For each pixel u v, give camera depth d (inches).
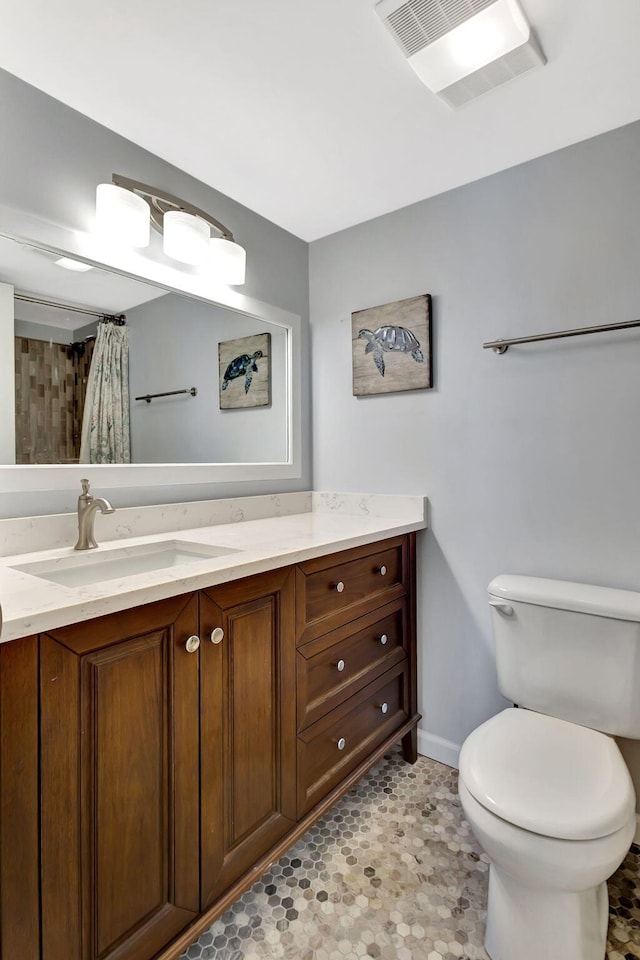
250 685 47.7
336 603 59.6
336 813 64.3
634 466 59.3
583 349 62.4
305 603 54.6
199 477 70.5
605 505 61.4
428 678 77.2
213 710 43.8
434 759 76.7
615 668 54.1
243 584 46.6
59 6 42.3
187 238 61.7
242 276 71.9
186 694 41.4
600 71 50.0
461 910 49.8
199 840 42.4
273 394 82.5
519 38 45.3
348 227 84.1
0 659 30.0
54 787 32.7
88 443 57.7
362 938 46.9
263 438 80.8
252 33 45.1
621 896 51.6
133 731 37.6
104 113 55.7
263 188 71.9
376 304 81.4
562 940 41.5
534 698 59.4
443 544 75.2
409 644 75.3
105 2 41.9
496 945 44.3
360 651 64.1
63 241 53.8
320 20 43.8
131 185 59.8
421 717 77.7
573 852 38.3
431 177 69.6
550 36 46.1
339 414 86.7
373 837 59.9
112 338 59.6
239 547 54.0
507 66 48.9
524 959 42.5
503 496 69.3
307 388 89.8
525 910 42.8
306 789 54.5
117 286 59.8
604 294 60.8
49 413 54.4
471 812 43.5
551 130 59.7
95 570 52.2
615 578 60.8
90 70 49.4
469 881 53.3
